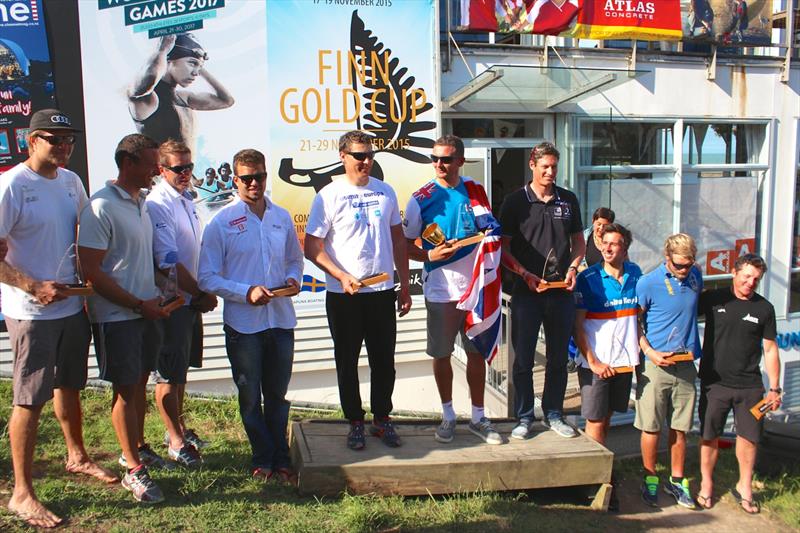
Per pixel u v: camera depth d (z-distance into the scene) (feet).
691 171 28.30
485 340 13.62
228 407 19.22
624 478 16.80
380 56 22.12
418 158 22.79
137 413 13.30
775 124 29.27
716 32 26.43
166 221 12.91
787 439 17.61
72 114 20.01
